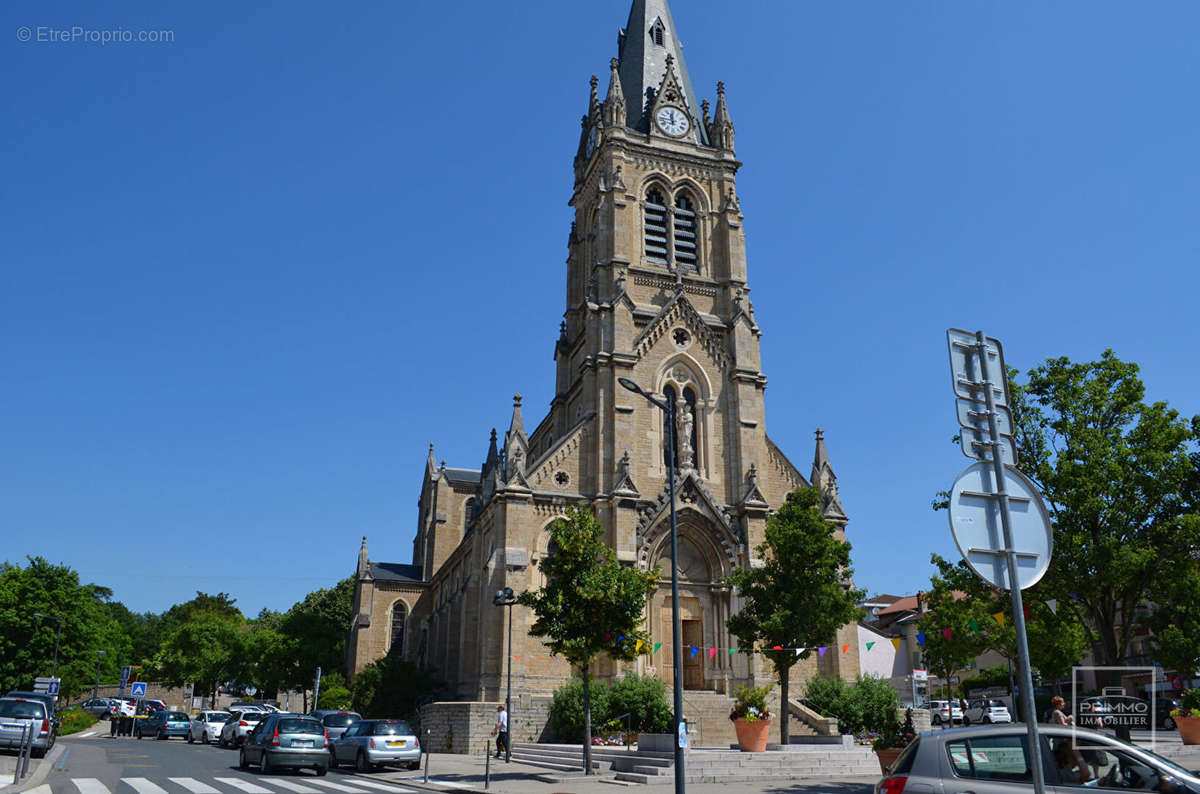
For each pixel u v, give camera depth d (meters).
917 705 56.12
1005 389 11.98
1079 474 30.38
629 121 74.75
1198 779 13.48
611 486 58.34
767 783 30.23
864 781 30.52
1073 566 30.31
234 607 172.38
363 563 91.25
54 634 87.00
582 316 68.56
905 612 98.44
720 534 58.22
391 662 73.06
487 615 53.53
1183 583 29.75
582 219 76.75
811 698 52.84
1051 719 23.70
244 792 27.73
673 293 66.44
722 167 71.62
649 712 48.81
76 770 34.19
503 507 55.66
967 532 10.80
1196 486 30.55
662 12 79.75
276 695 115.00
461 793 29.11
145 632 169.12
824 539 42.34
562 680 53.19
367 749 38.88
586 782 31.70
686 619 57.47
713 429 62.38
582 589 36.00
